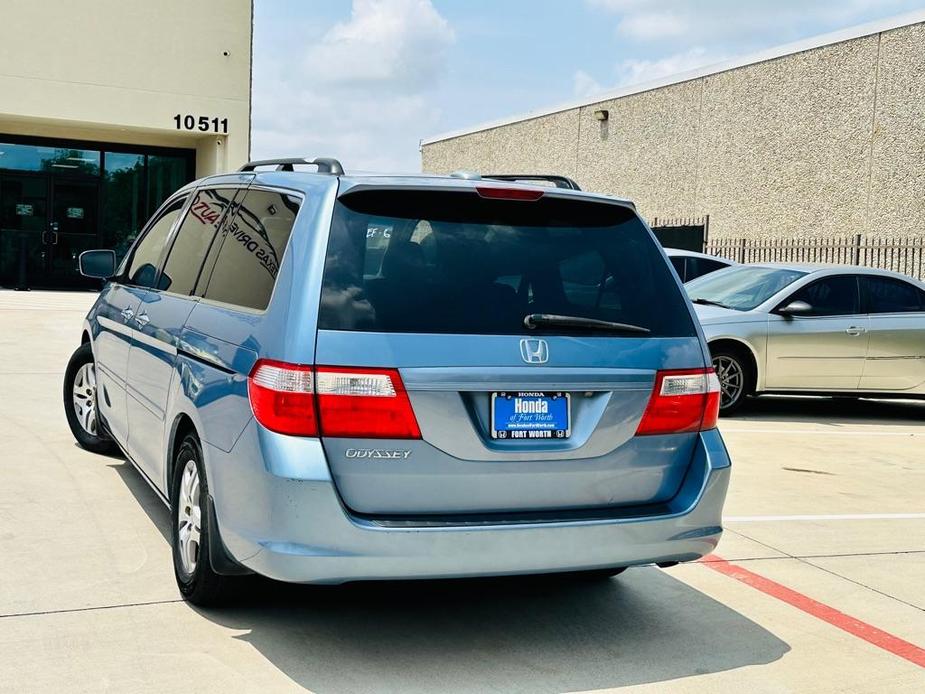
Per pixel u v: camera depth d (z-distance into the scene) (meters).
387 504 3.73
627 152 24.98
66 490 6.10
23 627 4.10
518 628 4.42
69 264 22.62
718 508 4.22
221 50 22.02
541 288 4.01
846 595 5.10
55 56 20.78
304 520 3.62
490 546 3.77
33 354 11.74
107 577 4.71
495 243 4.03
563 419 3.93
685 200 22.94
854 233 18.52
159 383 4.98
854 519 6.64
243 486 3.82
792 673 4.09
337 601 4.61
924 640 4.53
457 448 3.76
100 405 6.53
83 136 22.27
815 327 10.81
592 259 4.17
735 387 10.83
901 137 17.59
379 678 3.82
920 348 11.08
